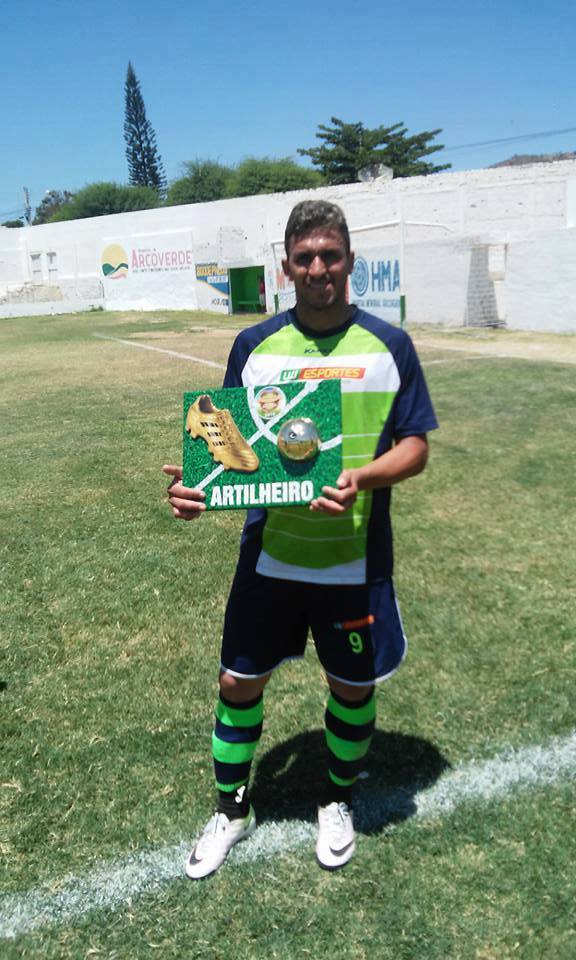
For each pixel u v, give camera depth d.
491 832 2.33
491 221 24.11
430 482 5.62
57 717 2.97
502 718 2.88
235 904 2.12
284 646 2.25
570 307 15.06
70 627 3.69
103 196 48.34
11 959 1.98
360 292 18.20
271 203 27.42
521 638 3.43
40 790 2.57
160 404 9.06
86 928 2.07
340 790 2.34
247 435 2.03
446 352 12.62
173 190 48.22
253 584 2.20
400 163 46.03
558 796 2.47
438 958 1.93
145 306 30.16
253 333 2.21
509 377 9.58
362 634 2.15
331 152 44.88
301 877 2.20
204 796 2.54
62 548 4.63
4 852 2.32
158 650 3.47
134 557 4.46
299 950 1.97
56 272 34.28
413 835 2.33
